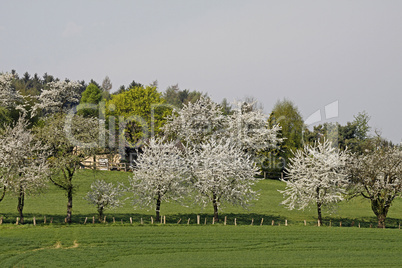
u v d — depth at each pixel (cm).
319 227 5294
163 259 3966
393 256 4175
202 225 5291
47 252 4062
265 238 4722
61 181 5394
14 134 5453
